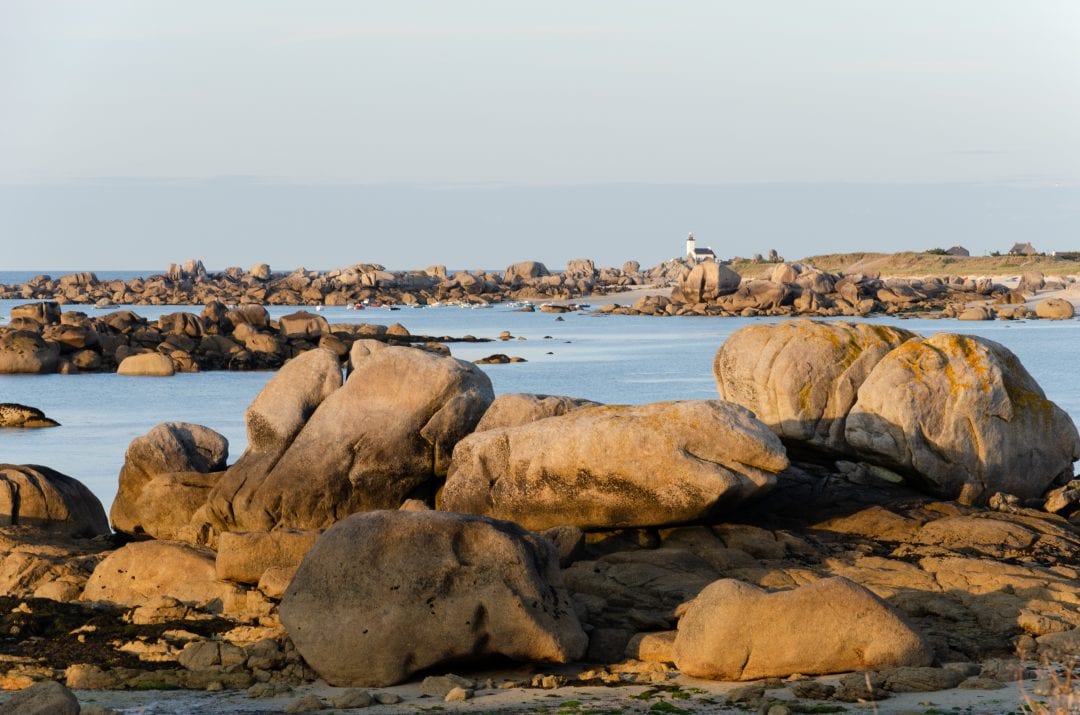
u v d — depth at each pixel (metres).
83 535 43.88
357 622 27.72
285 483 41.28
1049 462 43.28
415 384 41.75
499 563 28.39
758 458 36.22
